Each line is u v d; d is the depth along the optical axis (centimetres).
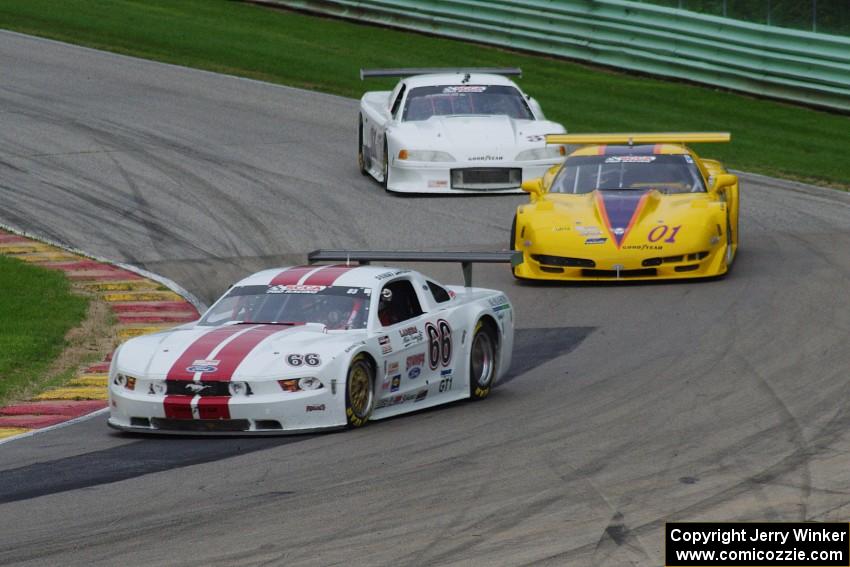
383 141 7375
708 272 5444
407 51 11275
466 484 2880
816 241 6206
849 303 4972
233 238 6378
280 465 3108
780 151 8462
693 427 3372
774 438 3209
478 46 11488
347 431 3469
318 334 3588
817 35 9450
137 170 7594
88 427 3697
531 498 2752
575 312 5103
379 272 3894
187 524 2636
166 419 3450
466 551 2419
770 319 4775
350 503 2752
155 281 5684
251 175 7588
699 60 10169
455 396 3919
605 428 3412
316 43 11600
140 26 12162
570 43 10912
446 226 6588
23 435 3622
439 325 3859
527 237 5612
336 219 6719
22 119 8762
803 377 3912
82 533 2602
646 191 5719
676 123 9131
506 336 4159
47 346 4688
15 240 6284
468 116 7481
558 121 9062
